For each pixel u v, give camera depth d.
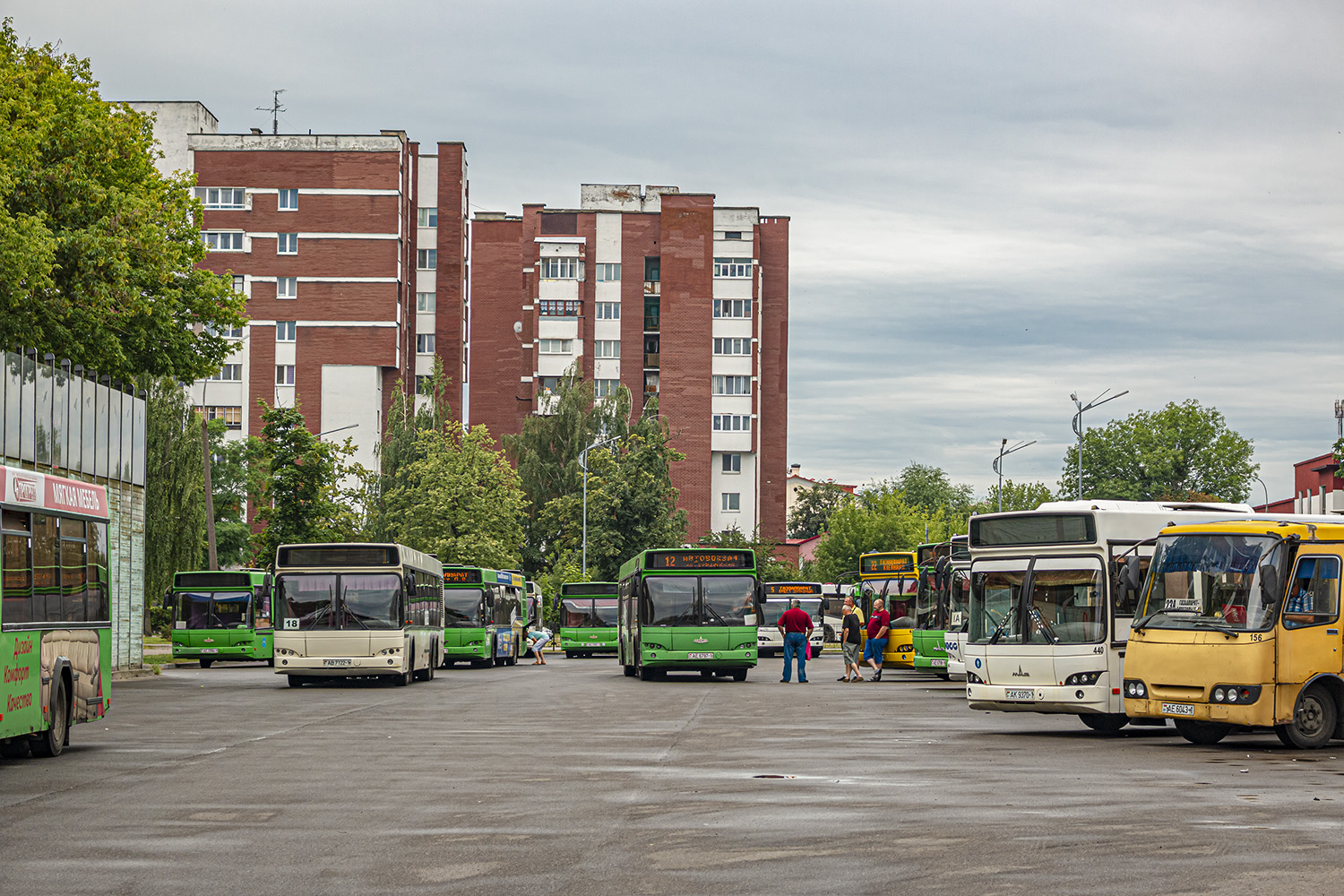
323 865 9.23
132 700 28.84
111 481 39.72
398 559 34.00
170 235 45.06
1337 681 17.59
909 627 41.53
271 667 51.00
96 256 38.03
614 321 109.56
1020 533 20.78
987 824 10.74
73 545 17.66
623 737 19.23
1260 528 17.78
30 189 38.09
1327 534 17.88
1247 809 11.52
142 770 15.15
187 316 44.47
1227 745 18.16
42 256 34.22
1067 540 20.36
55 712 16.72
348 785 13.65
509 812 11.67
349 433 98.56
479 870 9.00
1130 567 18.45
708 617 36.88
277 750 17.41
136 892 8.38
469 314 111.94
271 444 59.56
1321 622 17.64
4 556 15.33
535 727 21.14
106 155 40.28
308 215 99.31
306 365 98.75
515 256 110.94
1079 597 20.16
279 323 99.06
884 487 169.88
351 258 99.31
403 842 10.13
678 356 107.62
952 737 19.31
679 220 108.00
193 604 50.28
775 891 8.26
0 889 8.47
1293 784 13.38
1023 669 20.33
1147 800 12.14
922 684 37.28
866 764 15.38
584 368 109.06
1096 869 8.81
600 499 81.88
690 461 107.12
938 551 39.19
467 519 76.69
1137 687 18.12
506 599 54.47
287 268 99.19
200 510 58.09
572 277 109.06
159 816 11.52
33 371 34.31
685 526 86.94
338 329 98.94
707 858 9.35
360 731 20.39
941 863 9.09
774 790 12.97
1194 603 17.95
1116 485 107.25
